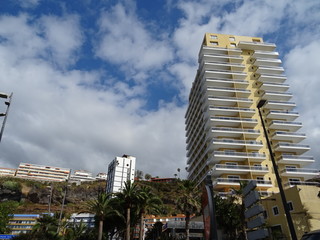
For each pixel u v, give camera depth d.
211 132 63.22
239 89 69.56
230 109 66.88
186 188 37.22
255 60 75.62
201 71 77.94
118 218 48.22
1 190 113.06
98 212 38.31
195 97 89.25
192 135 88.69
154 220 97.06
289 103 68.69
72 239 50.25
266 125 67.69
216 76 73.31
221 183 55.84
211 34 82.56
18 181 122.31
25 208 108.12
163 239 49.91
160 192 119.44
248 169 58.22
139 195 38.38
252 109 66.75
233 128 64.12
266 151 63.25
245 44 79.25
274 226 33.78
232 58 74.69
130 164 128.62
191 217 60.69
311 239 8.77
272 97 70.69
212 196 8.48
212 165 64.75
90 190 133.50
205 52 76.94
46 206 116.44
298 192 30.62
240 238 36.38
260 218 7.43
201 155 75.75
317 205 30.20
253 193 7.98
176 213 98.50
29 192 120.38
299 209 30.14
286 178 59.81
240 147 62.34
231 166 58.75
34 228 47.09
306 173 58.84
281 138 64.75
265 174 59.34
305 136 63.97
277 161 62.03
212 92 69.94
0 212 48.31
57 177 194.88
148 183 131.00
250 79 74.81
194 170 83.06
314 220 29.11
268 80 73.88
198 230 51.59
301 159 60.69
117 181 121.81
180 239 48.00
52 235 40.56
